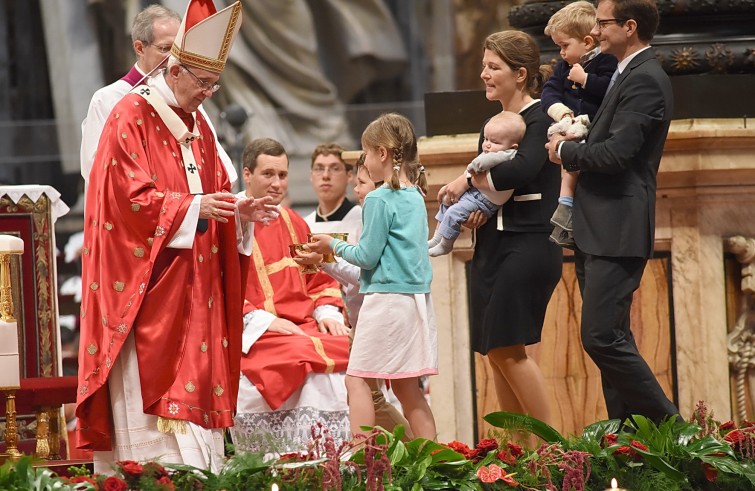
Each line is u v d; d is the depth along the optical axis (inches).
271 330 677.3
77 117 1764.3
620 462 480.1
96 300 508.1
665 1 676.1
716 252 653.9
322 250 567.5
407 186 561.6
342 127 1792.6
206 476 443.8
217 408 521.0
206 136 549.0
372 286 553.9
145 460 473.7
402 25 1841.8
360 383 555.5
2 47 1770.4
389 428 641.0
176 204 502.9
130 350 510.0
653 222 535.8
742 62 674.2
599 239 531.8
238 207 514.6
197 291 518.6
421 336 552.7
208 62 516.7
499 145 564.1
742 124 646.5
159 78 529.0
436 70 1843.0
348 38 1815.9
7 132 1742.1
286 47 1775.3
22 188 689.6
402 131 557.6
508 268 569.0
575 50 573.0
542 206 572.7
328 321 701.9
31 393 613.9
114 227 506.0
